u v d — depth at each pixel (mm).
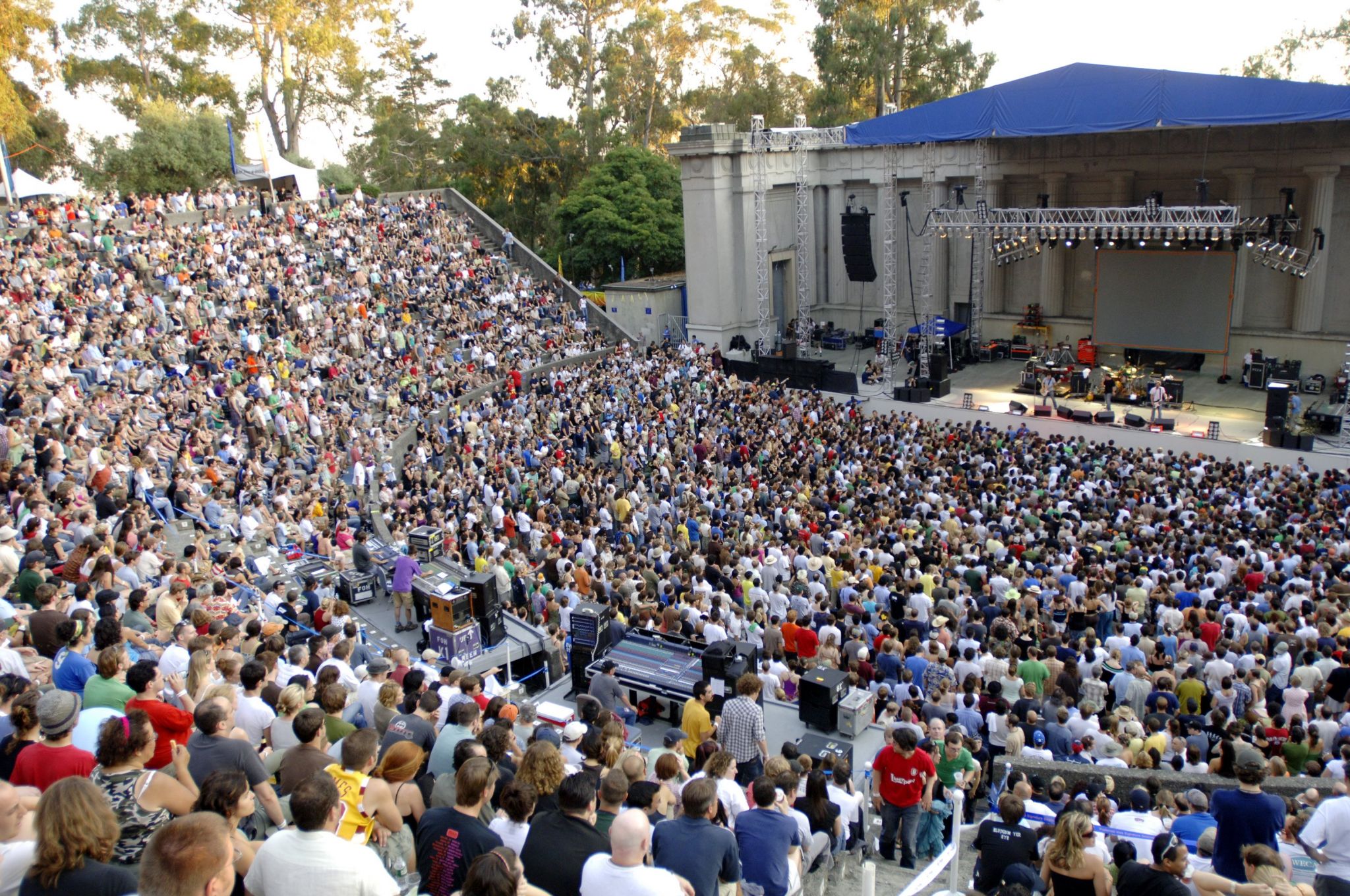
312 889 4949
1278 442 34062
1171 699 13695
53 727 6234
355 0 55719
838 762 10633
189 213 41438
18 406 22688
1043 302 48781
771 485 28172
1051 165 46312
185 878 4141
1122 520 23969
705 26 71250
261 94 58688
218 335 32844
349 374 33812
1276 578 19000
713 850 6422
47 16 42875
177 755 6547
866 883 5977
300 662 11156
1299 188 40844
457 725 8141
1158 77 36938
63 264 33156
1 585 12609
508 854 5082
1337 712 13641
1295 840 8742
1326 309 41438
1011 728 12203
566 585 18906
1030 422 38938
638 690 13578
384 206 48719
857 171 52719
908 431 33719
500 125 67312
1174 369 44875
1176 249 42688
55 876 4566
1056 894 7406
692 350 46219
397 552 19906
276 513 21797
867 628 16453
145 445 22656
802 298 52094
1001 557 20500
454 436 31781
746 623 16266
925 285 46406
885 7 63219
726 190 50469
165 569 14945
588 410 34250
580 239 60812
